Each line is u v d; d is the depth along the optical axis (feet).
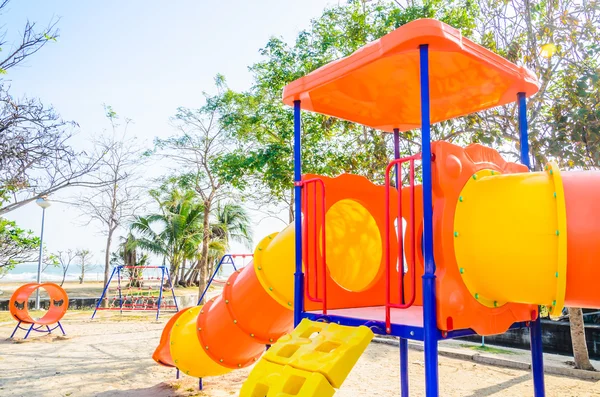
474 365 29.37
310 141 40.57
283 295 17.30
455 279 10.69
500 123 26.84
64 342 39.34
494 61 12.23
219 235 109.91
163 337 24.79
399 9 33.55
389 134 33.30
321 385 9.98
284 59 42.24
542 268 9.97
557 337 32.42
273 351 11.85
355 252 16.65
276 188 43.39
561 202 9.90
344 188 15.58
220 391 24.02
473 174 11.63
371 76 13.28
